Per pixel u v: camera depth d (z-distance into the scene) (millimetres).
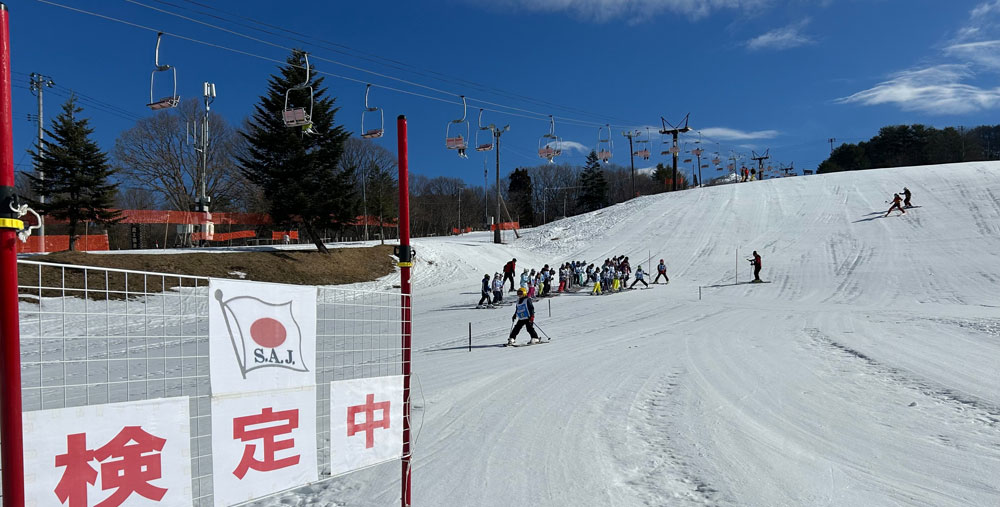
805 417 7906
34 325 10320
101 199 32250
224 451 3564
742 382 10094
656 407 8539
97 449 3043
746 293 29625
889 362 11484
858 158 114500
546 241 52375
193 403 7953
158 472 3287
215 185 54031
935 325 16672
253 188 55531
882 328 16641
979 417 7680
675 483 5652
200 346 13320
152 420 3271
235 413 3633
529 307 16109
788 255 37656
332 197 37531
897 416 7852
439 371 11953
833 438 6984
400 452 4773
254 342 3768
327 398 4332
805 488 5477
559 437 7184
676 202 57812
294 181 36125
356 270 36625
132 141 49750
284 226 39812
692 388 9672
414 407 8750
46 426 2854
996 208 39000
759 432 7266
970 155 99500
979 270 29109
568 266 33156
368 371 5668
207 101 35562
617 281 31703
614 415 8148
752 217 48031
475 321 22344
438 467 6223
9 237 2701
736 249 40844
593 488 5551
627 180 133625
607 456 6465
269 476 3812
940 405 8312
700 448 6680
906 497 5242
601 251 46375
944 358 11766
